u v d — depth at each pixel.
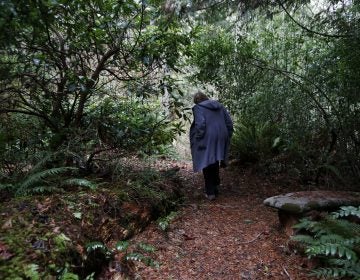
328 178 5.71
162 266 3.14
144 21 4.52
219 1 5.20
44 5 2.96
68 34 4.21
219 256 3.39
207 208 4.78
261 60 6.25
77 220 3.11
